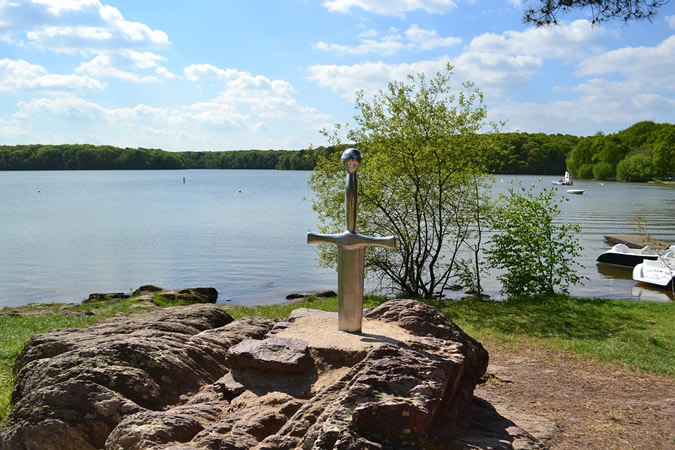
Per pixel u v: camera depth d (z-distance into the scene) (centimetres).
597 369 871
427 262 2658
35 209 6431
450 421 391
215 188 11562
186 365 483
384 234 1702
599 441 545
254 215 5731
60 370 449
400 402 337
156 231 4397
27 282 2577
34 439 392
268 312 1442
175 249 3500
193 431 382
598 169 12888
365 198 1644
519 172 13825
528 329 1183
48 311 1797
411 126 1562
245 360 445
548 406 672
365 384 356
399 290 1861
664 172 11925
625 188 10300
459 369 429
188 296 2047
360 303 498
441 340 497
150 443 353
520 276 1653
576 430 576
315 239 497
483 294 2005
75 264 3003
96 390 414
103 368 441
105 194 9412
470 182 1647
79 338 565
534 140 14088
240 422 374
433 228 1702
